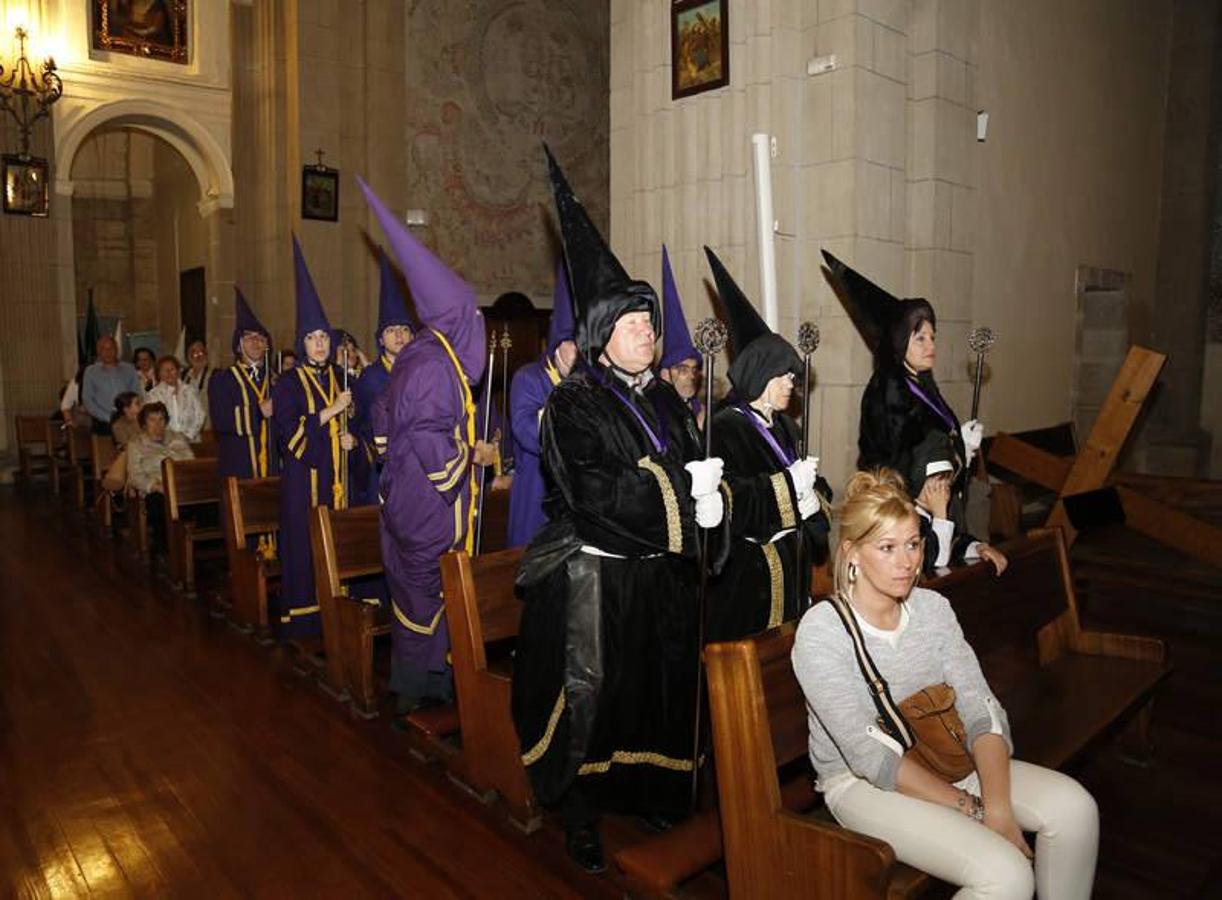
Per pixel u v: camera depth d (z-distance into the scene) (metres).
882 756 2.13
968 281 6.31
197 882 2.80
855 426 5.63
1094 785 3.49
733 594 2.96
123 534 7.65
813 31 5.64
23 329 11.38
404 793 3.36
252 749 3.72
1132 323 9.06
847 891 2.05
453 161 11.00
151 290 17.39
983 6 6.47
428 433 3.65
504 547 4.76
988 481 5.95
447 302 3.79
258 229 11.41
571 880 2.82
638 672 2.75
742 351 3.13
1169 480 6.53
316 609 4.90
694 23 5.95
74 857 2.93
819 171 5.66
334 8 10.45
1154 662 3.48
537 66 11.55
